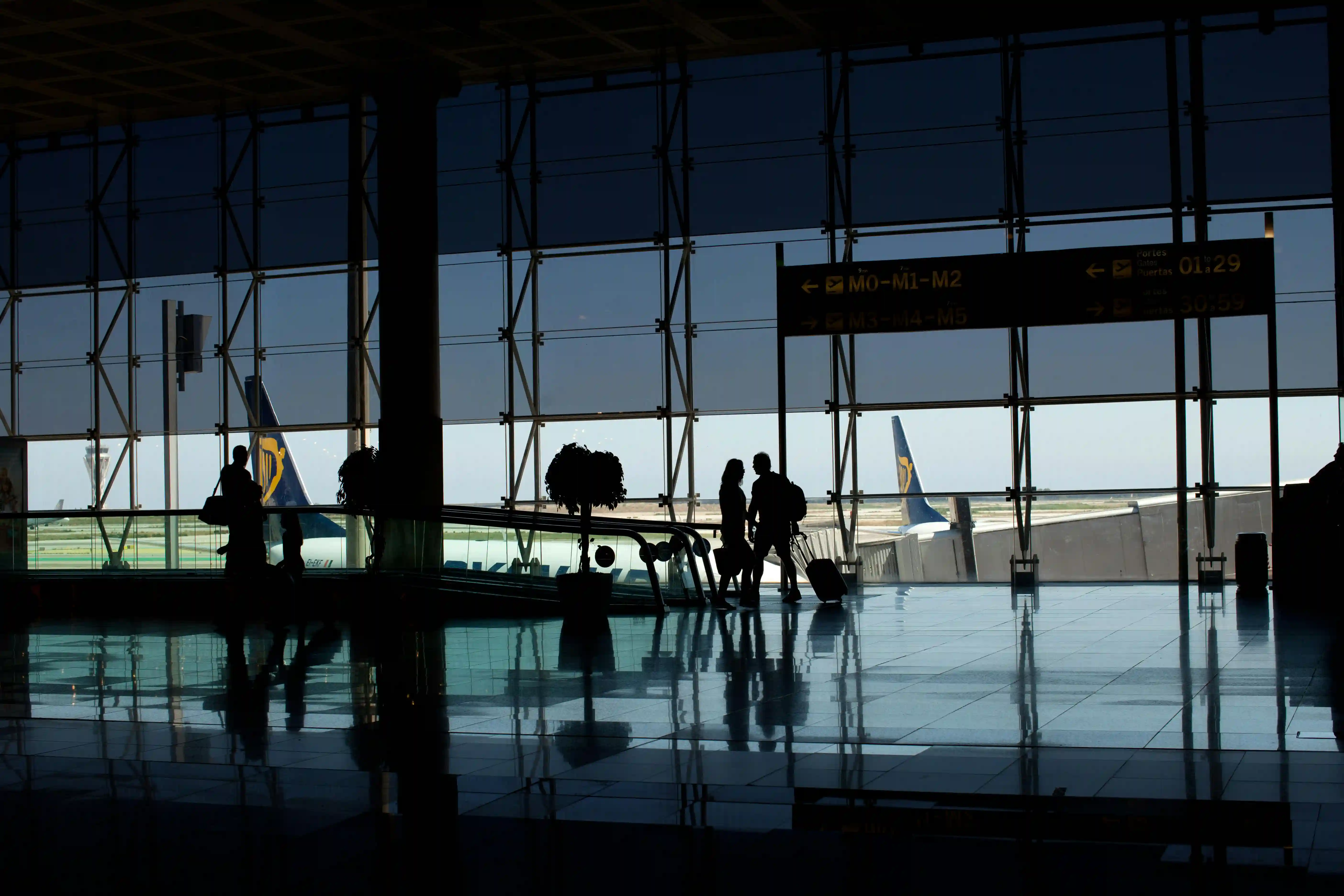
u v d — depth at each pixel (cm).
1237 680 795
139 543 1506
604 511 1864
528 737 657
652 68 1847
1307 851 421
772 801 508
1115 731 634
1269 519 1694
